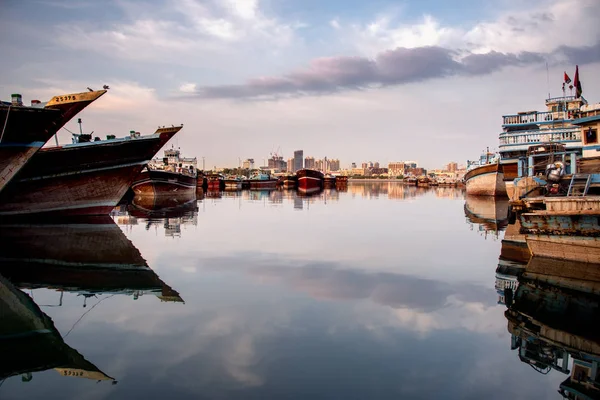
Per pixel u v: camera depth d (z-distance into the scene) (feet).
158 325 37.32
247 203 187.42
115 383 27.40
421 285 50.90
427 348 33.14
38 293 47.73
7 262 63.31
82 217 120.26
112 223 110.22
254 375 28.19
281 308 41.78
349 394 26.17
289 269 58.34
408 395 26.25
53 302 44.27
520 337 35.86
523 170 103.60
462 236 90.07
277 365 29.73
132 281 52.24
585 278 55.36
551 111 195.42
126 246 76.28
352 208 161.27
